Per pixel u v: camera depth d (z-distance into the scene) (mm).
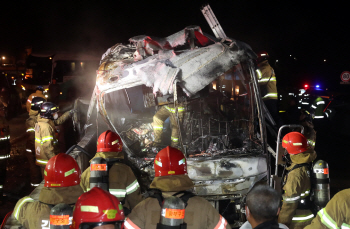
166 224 1951
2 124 5715
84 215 1850
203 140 5023
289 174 3473
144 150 5078
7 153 5777
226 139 4871
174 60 4160
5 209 5434
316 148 9945
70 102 10312
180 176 2354
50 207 2508
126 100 5809
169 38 4605
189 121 5375
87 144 5395
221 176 4027
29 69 14094
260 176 4145
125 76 4273
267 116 5285
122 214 1938
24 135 11836
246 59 4164
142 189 4184
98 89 4434
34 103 5918
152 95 5156
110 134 3320
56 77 11414
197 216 2258
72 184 2574
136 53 4695
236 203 4160
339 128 12219
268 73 6309
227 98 5609
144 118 6137
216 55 4148
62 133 8844
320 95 12883
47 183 2557
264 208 2035
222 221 2316
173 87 3982
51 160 2582
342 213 2391
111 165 3203
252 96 4512
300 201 3508
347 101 12289
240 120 5109
